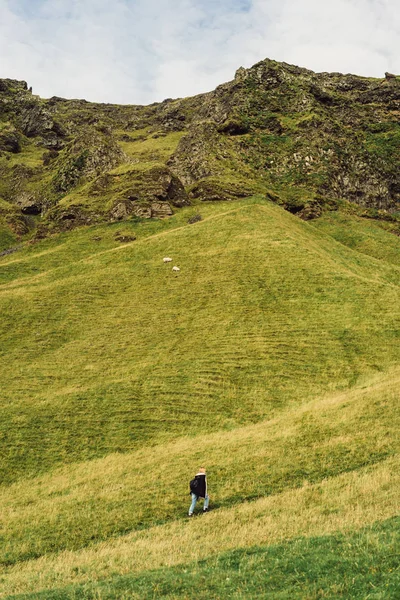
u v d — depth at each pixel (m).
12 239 148.88
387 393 40.03
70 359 59.50
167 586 17.88
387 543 18.06
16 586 20.95
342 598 14.80
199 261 83.88
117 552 23.56
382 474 27.67
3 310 72.81
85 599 17.75
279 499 27.25
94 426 44.84
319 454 32.31
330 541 19.66
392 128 199.88
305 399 46.00
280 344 56.12
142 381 51.75
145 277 80.94
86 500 31.62
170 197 126.00
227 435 40.06
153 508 28.97
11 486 37.62
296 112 191.38
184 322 65.00
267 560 18.89
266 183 148.75
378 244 118.06
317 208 138.62
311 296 66.69
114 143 181.50
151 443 41.84
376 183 163.25
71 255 101.88
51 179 176.00
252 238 90.00
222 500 28.72
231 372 51.78
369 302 62.88
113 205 121.12
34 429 44.88
